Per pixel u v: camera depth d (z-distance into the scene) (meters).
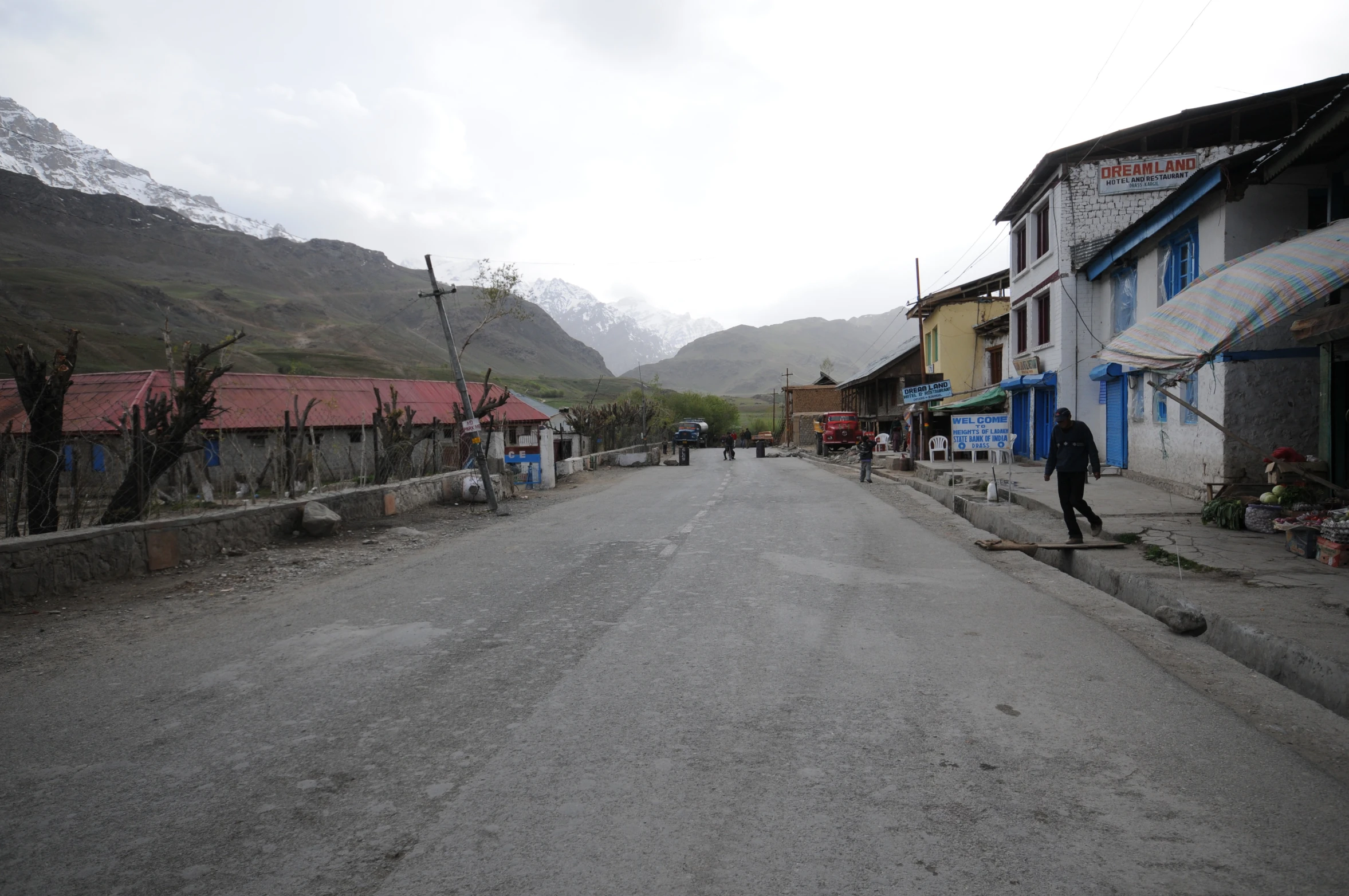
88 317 146.62
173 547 9.68
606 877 2.76
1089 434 9.94
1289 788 3.39
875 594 7.52
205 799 3.45
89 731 4.32
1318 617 5.84
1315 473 10.00
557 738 4.04
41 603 7.85
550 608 7.08
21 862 2.96
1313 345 10.63
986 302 36.09
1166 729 4.06
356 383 38.69
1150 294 16.00
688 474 31.38
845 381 56.69
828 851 2.91
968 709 4.38
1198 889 2.65
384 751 3.92
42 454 9.11
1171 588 6.97
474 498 17.55
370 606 7.36
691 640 5.91
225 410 11.52
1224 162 11.87
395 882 2.76
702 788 3.45
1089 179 20.19
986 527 13.17
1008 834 3.02
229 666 5.51
